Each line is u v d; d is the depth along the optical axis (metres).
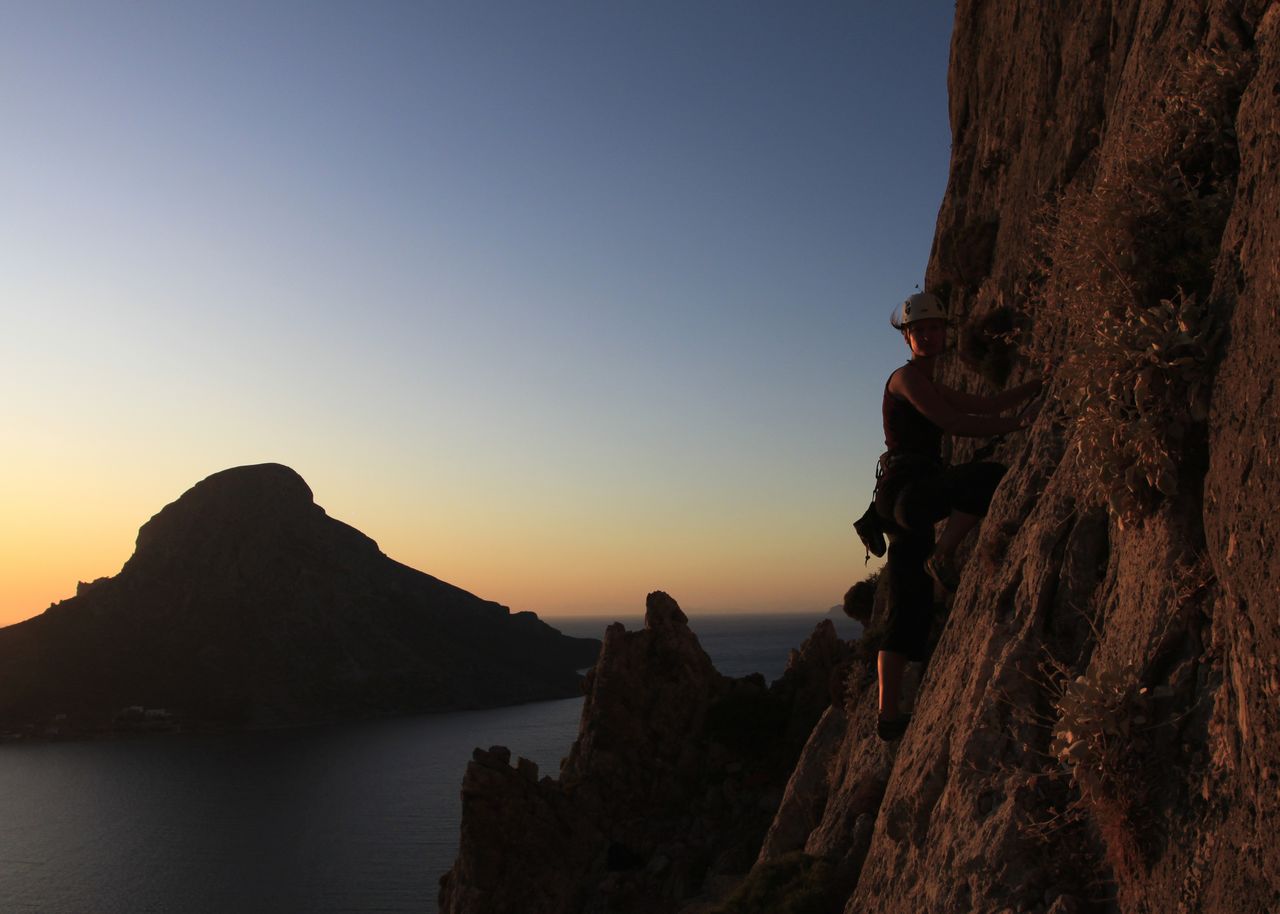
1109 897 3.88
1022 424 6.40
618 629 51.16
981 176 13.93
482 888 42.16
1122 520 4.25
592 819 45.09
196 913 140.50
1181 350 3.74
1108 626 4.37
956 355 12.38
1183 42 5.49
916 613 6.58
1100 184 4.62
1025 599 5.29
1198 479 3.77
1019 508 5.97
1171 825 3.37
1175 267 4.13
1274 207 3.34
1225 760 3.17
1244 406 3.27
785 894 10.88
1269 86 3.59
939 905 4.79
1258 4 4.45
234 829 196.88
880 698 6.75
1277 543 2.89
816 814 16.09
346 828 194.25
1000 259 11.94
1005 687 5.04
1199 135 4.45
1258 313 3.30
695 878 39.16
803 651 51.12
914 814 5.76
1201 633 3.59
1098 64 9.77
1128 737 3.59
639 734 47.97
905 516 6.12
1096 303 4.40
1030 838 4.36
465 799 43.59
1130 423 3.99
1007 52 13.52
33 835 195.50
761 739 47.44
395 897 145.38
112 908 144.75
